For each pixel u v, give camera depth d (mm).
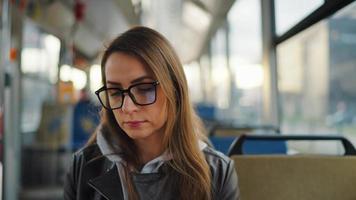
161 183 823
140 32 779
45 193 3250
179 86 802
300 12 2383
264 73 3209
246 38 4043
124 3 4145
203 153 881
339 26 1950
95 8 4234
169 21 5773
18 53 2846
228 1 4246
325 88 2176
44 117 3445
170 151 820
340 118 2023
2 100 2518
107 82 763
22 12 2895
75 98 3713
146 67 750
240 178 1267
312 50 2316
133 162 848
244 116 4262
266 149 2184
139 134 769
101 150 846
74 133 3607
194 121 849
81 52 5602
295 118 2723
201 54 8414
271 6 3189
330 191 1240
